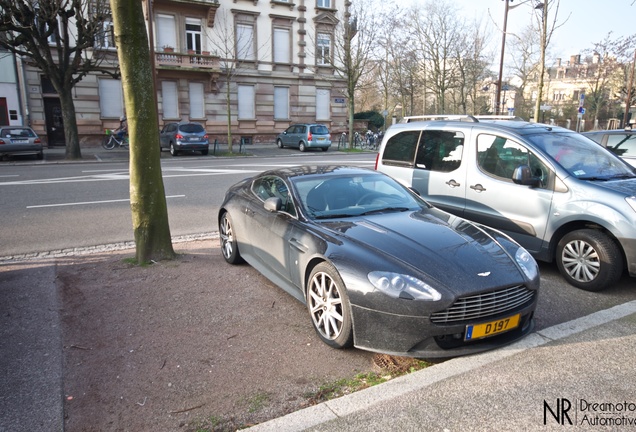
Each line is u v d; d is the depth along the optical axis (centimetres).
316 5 3067
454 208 601
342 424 264
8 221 827
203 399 296
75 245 681
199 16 2733
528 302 353
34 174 1466
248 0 2852
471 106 4938
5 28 1650
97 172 1530
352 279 337
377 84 5056
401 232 389
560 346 351
